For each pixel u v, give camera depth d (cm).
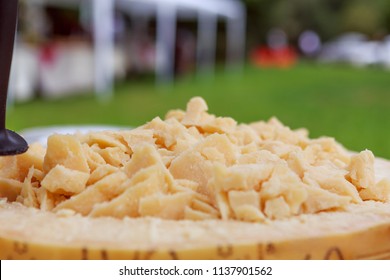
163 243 181
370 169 243
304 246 186
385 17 5622
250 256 181
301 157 247
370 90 2547
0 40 199
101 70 1934
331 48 5188
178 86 2538
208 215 203
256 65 4162
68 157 225
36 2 2050
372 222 202
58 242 182
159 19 2489
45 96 1819
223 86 2598
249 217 198
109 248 177
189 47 3130
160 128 269
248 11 4456
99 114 1661
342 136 1411
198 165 225
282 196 206
